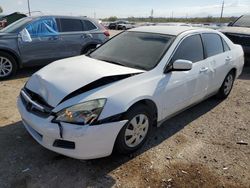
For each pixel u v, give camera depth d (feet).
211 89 16.10
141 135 11.42
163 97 11.80
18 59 22.57
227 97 19.30
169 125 14.33
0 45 21.22
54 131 9.28
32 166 10.30
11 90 19.13
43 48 23.68
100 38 27.50
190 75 13.35
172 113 13.08
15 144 11.71
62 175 9.89
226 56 17.04
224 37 17.62
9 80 21.81
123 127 10.18
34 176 9.77
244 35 28.30
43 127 9.48
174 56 12.67
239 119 15.65
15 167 10.19
